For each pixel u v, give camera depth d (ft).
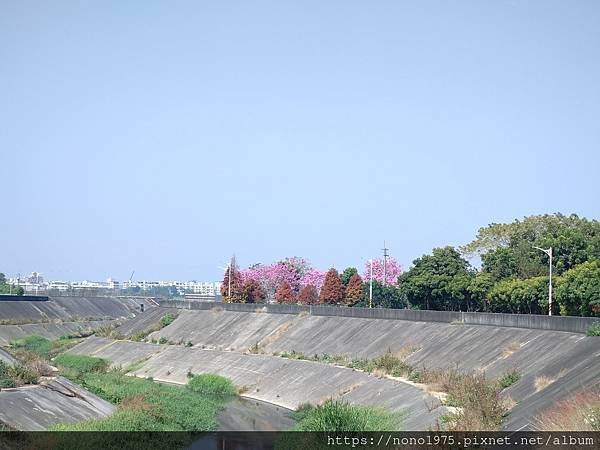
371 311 313.53
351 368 255.91
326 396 237.45
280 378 281.74
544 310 302.45
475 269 381.60
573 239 315.78
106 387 250.78
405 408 185.16
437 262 369.30
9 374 197.67
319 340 313.53
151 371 345.92
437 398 176.45
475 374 205.67
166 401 229.66
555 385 157.17
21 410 173.06
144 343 396.16
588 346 176.35
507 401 160.25
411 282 372.99
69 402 197.16
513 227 388.37
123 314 629.92
